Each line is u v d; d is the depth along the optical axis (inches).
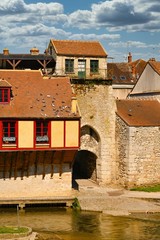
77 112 1425.9
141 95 2078.0
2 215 1305.4
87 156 1761.8
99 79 1596.9
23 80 1507.1
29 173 1427.2
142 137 1551.4
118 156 1615.4
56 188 1451.8
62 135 1405.0
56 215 1309.1
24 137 1370.6
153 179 1568.7
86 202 1381.6
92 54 1672.0
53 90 1489.9
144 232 1137.4
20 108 1391.5
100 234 1121.4
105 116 1615.4
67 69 1657.2
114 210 1326.3
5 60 1721.2
